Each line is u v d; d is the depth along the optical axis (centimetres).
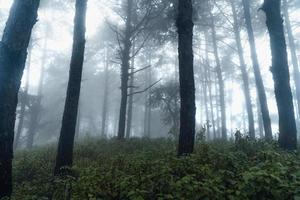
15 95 673
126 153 1109
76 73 1073
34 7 703
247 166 661
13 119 668
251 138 1041
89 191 603
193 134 880
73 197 611
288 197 504
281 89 1052
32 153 1422
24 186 823
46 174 991
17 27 676
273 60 1081
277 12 1100
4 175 641
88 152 1234
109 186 630
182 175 648
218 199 520
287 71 1064
